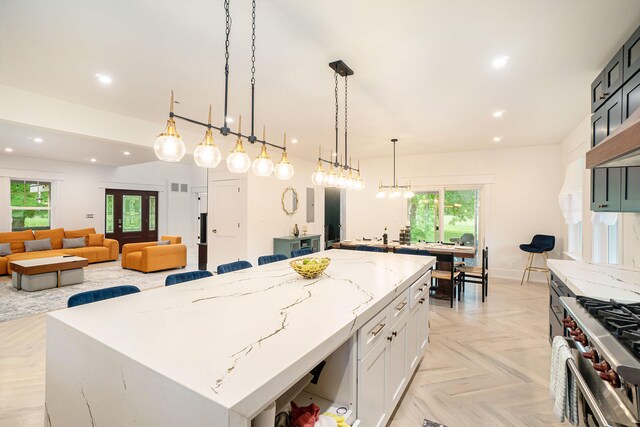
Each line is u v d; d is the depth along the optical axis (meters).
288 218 6.73
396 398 1.95
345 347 1.39
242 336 1.15
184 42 2.18
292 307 1.50
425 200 6.63
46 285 4.90
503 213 5.86
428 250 4.54
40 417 1.96
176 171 10.09
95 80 2.82
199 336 1.15
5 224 6.86
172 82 2.86
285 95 3.16
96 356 1.12
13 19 1.91
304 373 1.00
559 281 2.60
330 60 2.42
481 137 4.95
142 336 1.15
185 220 10.33
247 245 5.73
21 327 3.39
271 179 6.26
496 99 3.24
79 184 8.02
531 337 3.21
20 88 3.00
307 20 1.91
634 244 2.66
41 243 6.67
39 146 5.79
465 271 4.72
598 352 1.16
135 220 9.21
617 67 2.12
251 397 0.80
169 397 0.87
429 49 2.24
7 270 5.84
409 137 4.95
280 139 5.12
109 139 3.72
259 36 2.10
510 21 1.90
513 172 5.77
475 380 2.42
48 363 1.36
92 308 1.49
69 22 1.94
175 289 1.86
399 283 2.01
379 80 2.78
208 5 1.78
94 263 7.12
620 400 1.02
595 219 3.11
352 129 4.48
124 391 1.01
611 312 1.37
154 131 4.18
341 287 1.90
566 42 2.13
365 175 7.18
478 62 2.43
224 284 1.99
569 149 4.72
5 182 6.85
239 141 2.06
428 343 3.05
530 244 5.47
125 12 1.84
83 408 1.19
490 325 3.54
